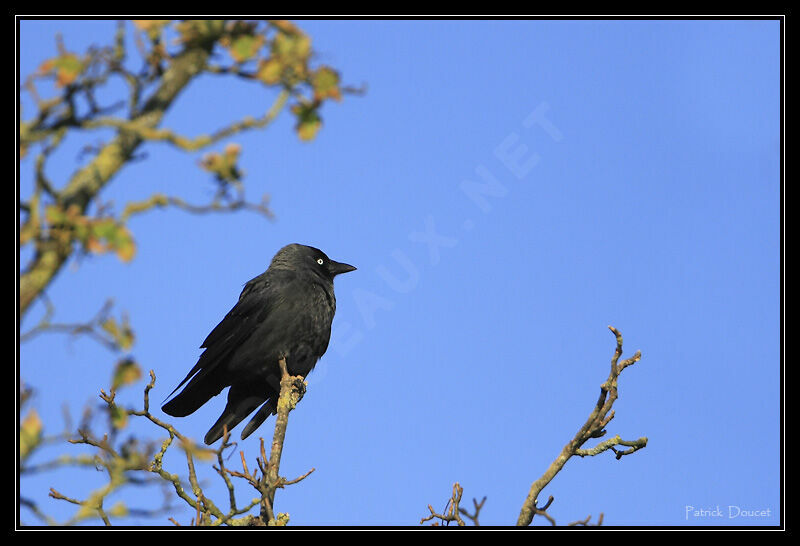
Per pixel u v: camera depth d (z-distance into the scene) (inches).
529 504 351.6
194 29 281.7
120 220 252.5
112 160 265.1
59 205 255.3
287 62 277.9
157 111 277.7
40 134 253.0
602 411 354.0
